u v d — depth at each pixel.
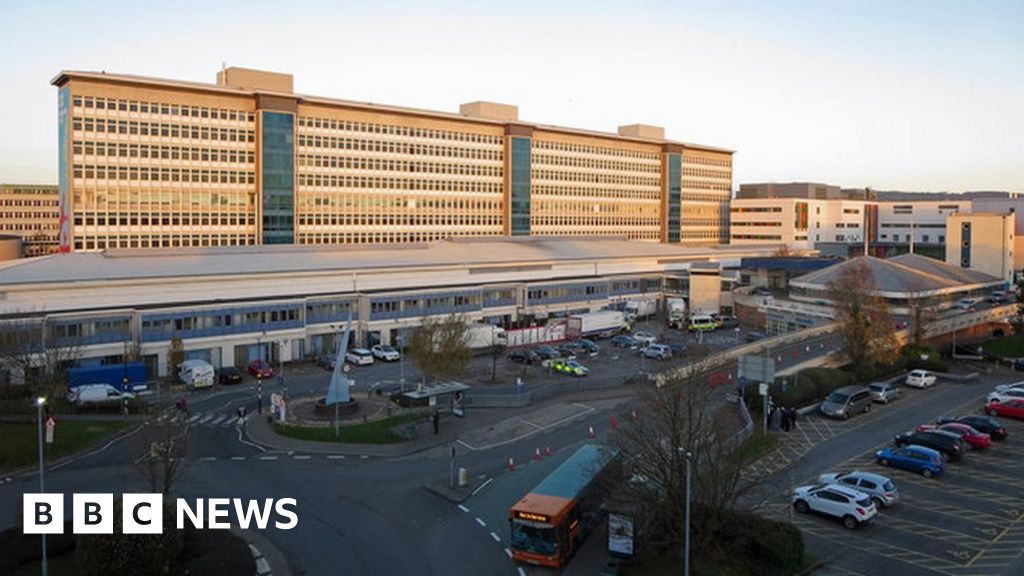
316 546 37.72
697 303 123.12
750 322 118.69
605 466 40.66
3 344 62.94
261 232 124.56
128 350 74.94
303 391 71.69
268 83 127.56
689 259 147.38
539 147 167.12
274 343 85.88
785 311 108.38
